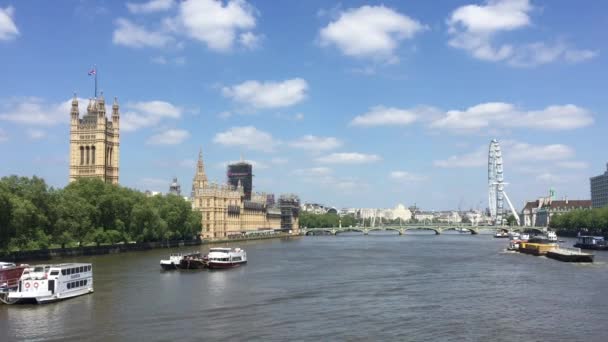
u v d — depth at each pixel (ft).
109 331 294.25
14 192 629.51
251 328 302.04
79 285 401.29
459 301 381.60
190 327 303.68
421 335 288.30
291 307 360.48
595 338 284.20
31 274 372.99
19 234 604.49
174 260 584.81
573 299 386.73
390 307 360.48
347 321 319.27
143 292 418.51
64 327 302.45
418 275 534.37
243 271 577.84
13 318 323.37
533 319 323.98
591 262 652.48
